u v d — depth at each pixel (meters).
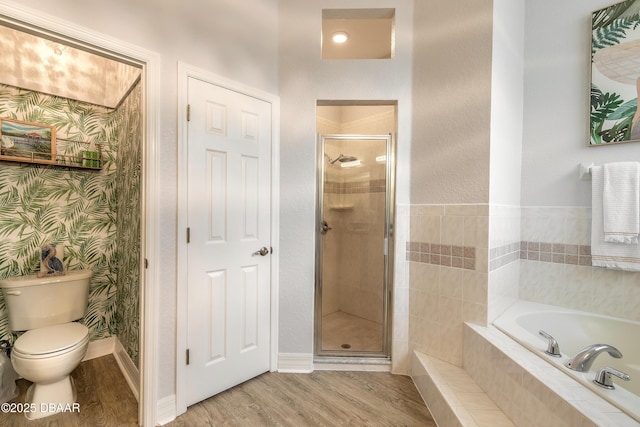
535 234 2.07
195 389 1.70
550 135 2.01
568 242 1.96
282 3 2.10
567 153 1.96
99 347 2.30
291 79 2.08
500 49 1.79
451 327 1.83
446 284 1.86
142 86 1.53
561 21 1.97
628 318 1.77
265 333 2.04
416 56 2.04
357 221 2.52
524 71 2.10
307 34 2.08
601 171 1.78
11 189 1.94
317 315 2.21
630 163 1.70
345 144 2.37
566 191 1.96
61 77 2.11
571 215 1.95
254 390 1.85
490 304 1.72
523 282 2.12
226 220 1.82
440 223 1.90
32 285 1.85
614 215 1.72
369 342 2.35
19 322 1.83
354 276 2.59
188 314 1.66
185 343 1.64
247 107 1.92
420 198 2.00
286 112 2.09
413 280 2.02
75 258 2.20
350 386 1.90
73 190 2.18
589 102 1.88
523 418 1.24
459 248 1.81
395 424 1.56
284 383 1.92
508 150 1.92
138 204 1.77
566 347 1.81
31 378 1.58
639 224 1.66
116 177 2.37
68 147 2.16
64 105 2.14
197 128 1.68
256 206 1.97
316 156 2.24
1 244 1.91
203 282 1.72
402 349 2.05
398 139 2.04
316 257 2.22
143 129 1.53
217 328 1.79
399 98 2.05
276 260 2.07
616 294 1.81
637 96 1.74
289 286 2.08
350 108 3.13
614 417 0.95
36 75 2.01
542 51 2.04
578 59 1.92
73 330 1.81
